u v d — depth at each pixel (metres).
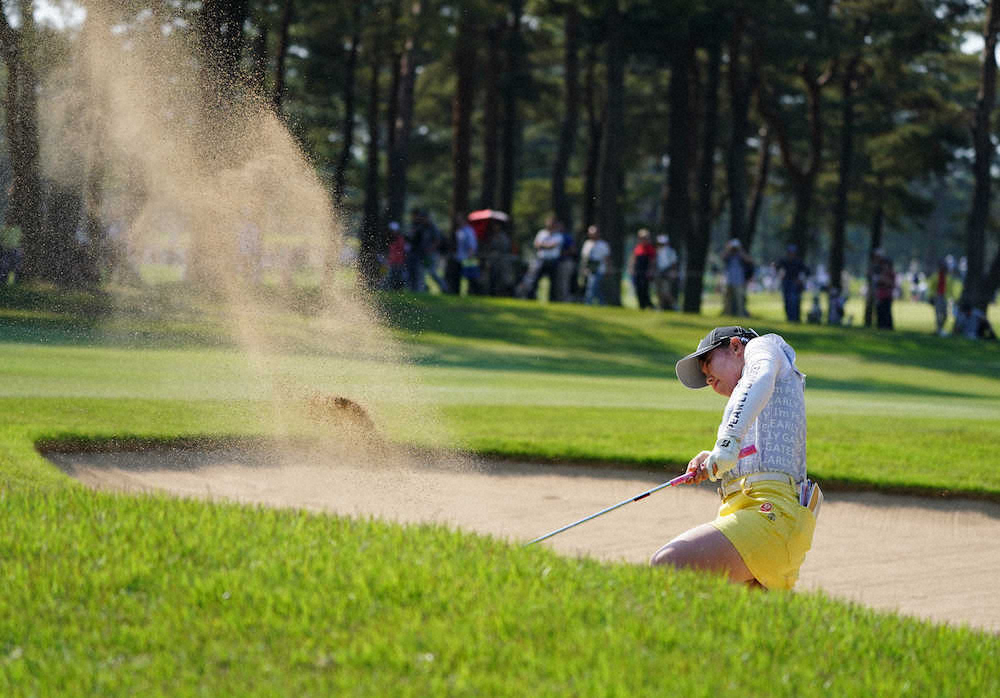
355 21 52.38
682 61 62.94
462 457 15.61
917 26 64.25
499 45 71.12
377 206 67.12
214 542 7.25
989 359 41.38
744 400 7.30
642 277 51.34
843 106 74.38
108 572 6.55
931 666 6.24
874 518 14.16
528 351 34.44
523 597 6.46
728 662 5.82
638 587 6.85
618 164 52.75
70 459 13.85
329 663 5.50
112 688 5.16
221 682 5.25
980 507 14.65
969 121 78.88
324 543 7.36
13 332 24.22
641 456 15.74
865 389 30.86
